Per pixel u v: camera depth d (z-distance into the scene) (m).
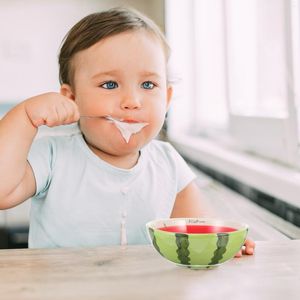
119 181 0.90
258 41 1.76
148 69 0.86
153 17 3.08
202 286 0.57
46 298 0.53
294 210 1.13
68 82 0.91
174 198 0.97
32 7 3.12
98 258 0.67
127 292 0.54
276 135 1.53
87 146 0.91
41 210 0.88
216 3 2.30
